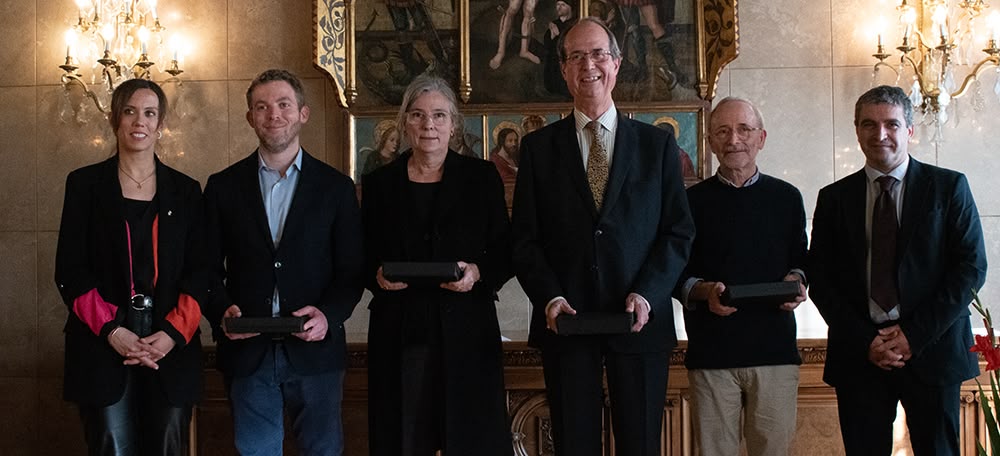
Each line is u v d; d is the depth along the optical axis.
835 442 3.88
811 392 3.88
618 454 2.92
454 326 3.10
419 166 3.19
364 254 3.26
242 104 4.65
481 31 4.53
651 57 4.50
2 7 4.71
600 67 2.99
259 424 3.08
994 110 4.50
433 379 3.11
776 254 3.24
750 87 4.59
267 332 2.95
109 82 4.40
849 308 3.13
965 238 3.05
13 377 4.65
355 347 3.92
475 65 4.54
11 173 4.68
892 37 4.54
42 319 4.64
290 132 3.17
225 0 4.68
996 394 2.29
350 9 4.55
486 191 3.19
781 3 4.59
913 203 3.11
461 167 3.20
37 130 4.68
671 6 4.50
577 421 2.91
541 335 3.00
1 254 4.67
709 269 3.24
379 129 4.55
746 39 4.59
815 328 4.37
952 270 3.04
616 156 2.99
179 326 3.05
